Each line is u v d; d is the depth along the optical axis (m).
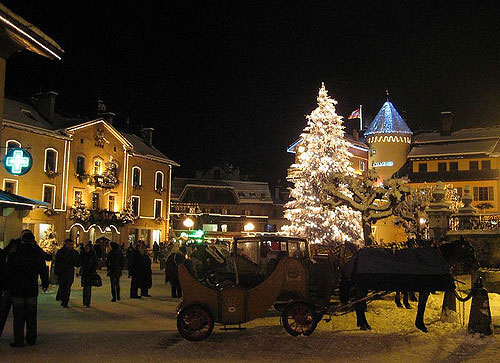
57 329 10.82
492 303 15.24
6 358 8.06
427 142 59.09
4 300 9.51
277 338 9.89
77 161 45.88
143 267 17.69
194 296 9.97
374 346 9.14
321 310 10.58
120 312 13.67
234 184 81.62
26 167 19.62
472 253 11.77
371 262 10.88
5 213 16.92
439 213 20.16
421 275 10.61
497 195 52.66
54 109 47.94
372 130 61.09
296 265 10.66
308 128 35.69
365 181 21.33
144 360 8.02
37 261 9.17
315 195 34.19
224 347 9.03
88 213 45.59
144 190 54.59
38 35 13.16
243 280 11.48
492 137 55.91
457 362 8.01
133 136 57.78
